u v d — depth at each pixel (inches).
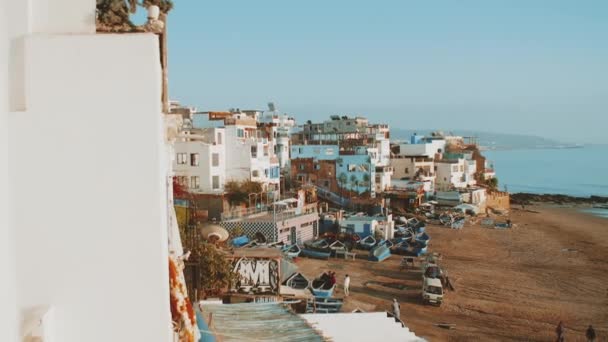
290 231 2047.2
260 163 2586.1
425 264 1790.1
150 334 186.5
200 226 945.5
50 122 179.3
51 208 180.7
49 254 181.5
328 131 4456.2
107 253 183.9
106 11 264.2
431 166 3767.2
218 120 2721.5
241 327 427.2
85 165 181.6
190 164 2345.0
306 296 1031.6
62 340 183.3
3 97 154.6
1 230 145.6
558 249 2289.6
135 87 182.2
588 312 1381.6
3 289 143.8
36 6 196.7
